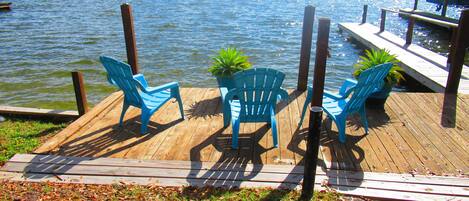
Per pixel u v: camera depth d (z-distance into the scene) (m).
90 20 16.88
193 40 12.80
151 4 23.12
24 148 3.97
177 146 3.80
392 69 4.73
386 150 3.73
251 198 2.90
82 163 3.46
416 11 18.31
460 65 5.39
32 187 3.07
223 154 3.63
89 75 8.89
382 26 12.48
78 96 4.86
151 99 4.41
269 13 19.69
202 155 3.61
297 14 19.36
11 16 18.09
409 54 8.84
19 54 10.84
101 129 4.25
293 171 3.30
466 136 4.06
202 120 4.51
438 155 3.62
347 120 4.51
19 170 3.35
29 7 21.47
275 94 3.80
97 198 2.90
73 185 3.10
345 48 12.04
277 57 10.73
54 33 13.88
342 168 3.37
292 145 3.82
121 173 3.28
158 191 3.00
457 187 3.06
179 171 3.31
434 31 15.10
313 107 2.74
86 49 11.44
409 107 4.96
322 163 3.45
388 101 5.20
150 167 3.38
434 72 7.06
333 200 2.88
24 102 7.18
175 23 16.20
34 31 14.30
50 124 4.92
